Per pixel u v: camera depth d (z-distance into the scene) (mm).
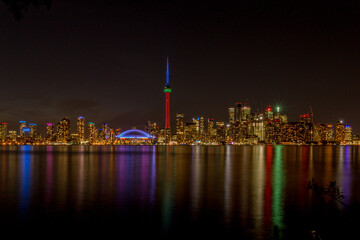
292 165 92812
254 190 43000
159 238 21891
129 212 29344
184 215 28156
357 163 101625
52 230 23594
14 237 22016
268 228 24016
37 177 59875
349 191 41375
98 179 56594
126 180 55188
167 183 50938
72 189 44000
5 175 64062
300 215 27875
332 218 16938
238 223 25391
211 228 24141
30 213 28828
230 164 97375
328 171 73375
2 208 31047
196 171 73562
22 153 194625
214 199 35969
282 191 41969
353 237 16156
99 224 25219
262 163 102500
